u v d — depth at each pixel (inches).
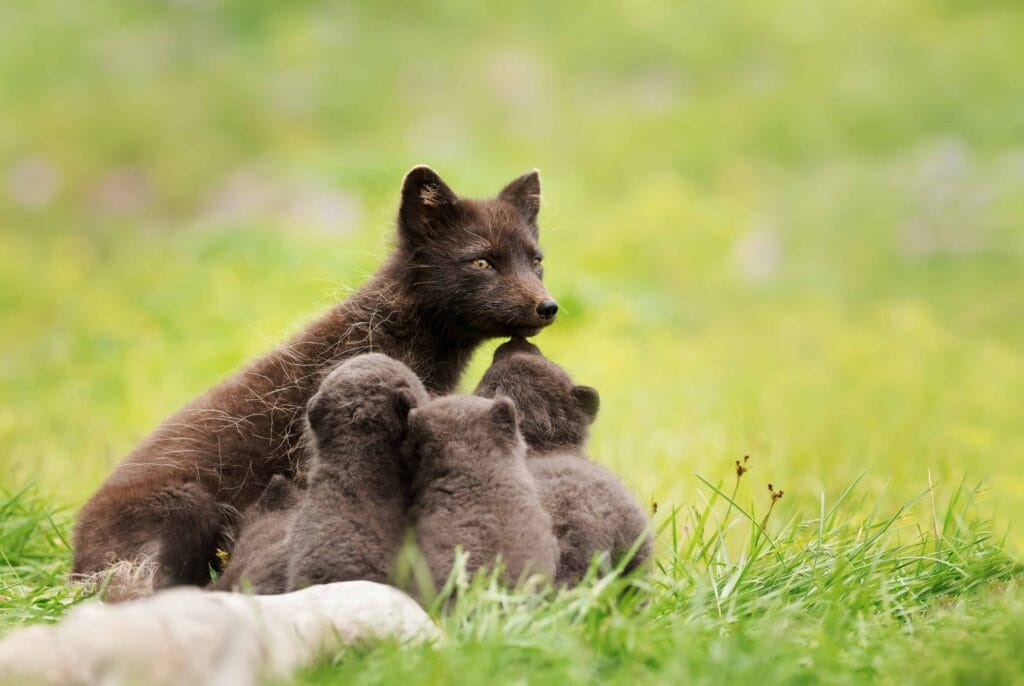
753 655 232.7
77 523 325.7
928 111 1339.8
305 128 1387.8
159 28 1552.7
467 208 376.5
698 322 935.0
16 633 212.2
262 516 292.5
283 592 268.1
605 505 279.6
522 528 251.8
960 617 262.4
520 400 311.9
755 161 1312.7
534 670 227.0
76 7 1571.1
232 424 339.6
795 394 653.3
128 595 292.2
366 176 1091.9
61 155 1346.0
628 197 1144.2
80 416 632.4
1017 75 1366.9
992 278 1056.2
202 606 213.5
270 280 856.3
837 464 473.1
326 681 223.6
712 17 1541.6
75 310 910.4
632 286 918.4
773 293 1032.8
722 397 642.8
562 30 1556.3
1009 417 616.4
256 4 1606.8
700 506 411.2
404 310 367.6
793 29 1509.6
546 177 1127.6
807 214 1176.8
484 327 368.5
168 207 1295.5
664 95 1440.7
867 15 1524.4
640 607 274.8
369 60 1486.2
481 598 237.0
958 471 478.6
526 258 377.4
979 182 1166.3
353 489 259.6
